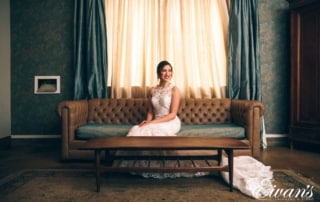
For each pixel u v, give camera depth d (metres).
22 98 4.47
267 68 4.45
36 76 4.47
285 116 4.45
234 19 4.19
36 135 4.45
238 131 3.40
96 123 3.93
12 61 4.46
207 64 4.32
